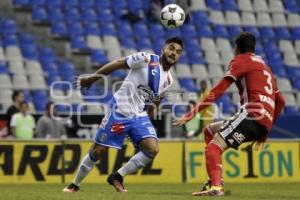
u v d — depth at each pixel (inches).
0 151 1685.5
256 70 1071.0
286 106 2849.4
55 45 2800.2
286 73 3075.8
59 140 1724.9
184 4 2755.9
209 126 1139.9
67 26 2861.7
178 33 3026.6
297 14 3302.2
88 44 2832.2
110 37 2888.8
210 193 1051.3
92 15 2945.4
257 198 1035.9
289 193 1222.3
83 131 1988.2
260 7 3255.4
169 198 974.4
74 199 938.7
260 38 3174.2
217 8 3174.2
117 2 3046.3
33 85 2591.0
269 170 1876.2
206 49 3011.8
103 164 1738.4
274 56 3117.6
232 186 1595.7
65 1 2952.8
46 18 2859.3
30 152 1707.7
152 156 1135.6
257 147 1103.0
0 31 2741.1
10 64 2632.9
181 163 1809.8
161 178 1790.1
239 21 3181.6
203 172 1830.7
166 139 1800.0
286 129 2329.0
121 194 1077.8
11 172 1692.9
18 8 2856.8
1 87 2534.5
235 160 1844.2
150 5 2982.3
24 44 2728.8
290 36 3228.3
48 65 2679.6
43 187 1501.0
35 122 2053.4
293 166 1905.8
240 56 1079.6
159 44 2950.3
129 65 1096.8
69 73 2672.2
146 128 1124.5
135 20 2972.4
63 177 1724.9
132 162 1147.9
